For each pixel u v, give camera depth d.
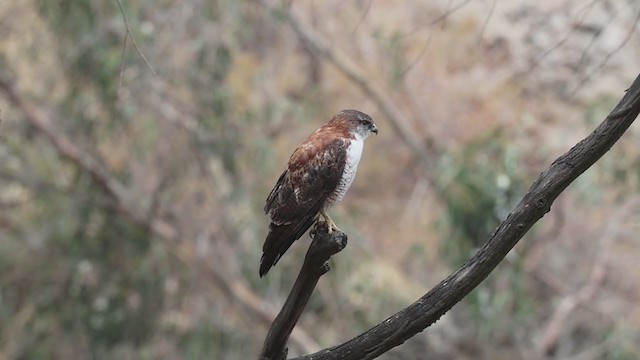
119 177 13.58
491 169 11.91
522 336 13.41
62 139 13.11
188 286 13.73
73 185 13.38
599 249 13.73
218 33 12.77
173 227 13.91
